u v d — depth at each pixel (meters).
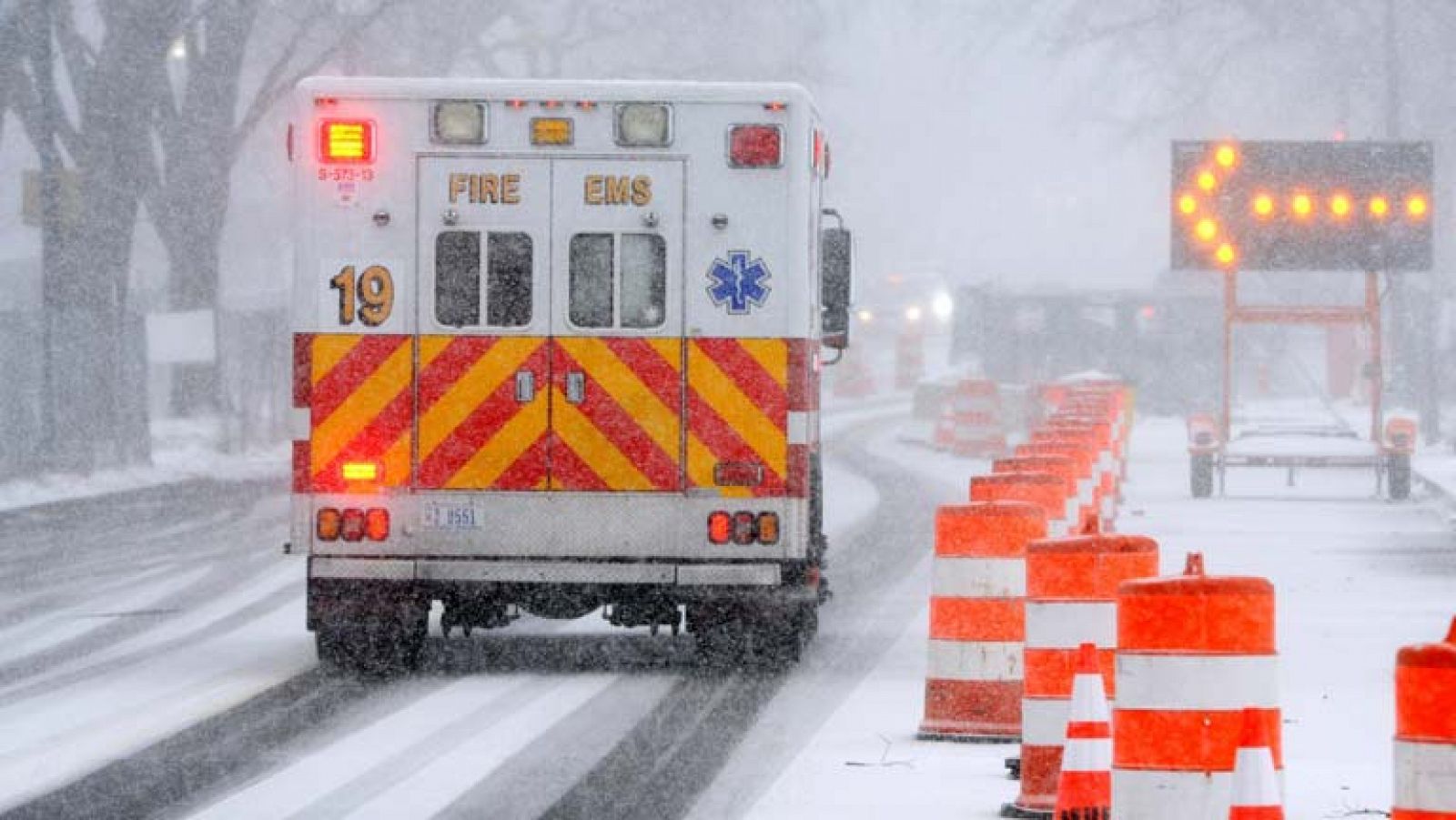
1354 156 64.25
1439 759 13.59
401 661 29.70
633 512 28.98
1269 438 65.81
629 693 27.77
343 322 29.08
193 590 41.88
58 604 39.62
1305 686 27.47
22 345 78.44
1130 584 16.11
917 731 23.95
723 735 24.12
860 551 48.78
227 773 21.88
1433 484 64.44
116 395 81.38
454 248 29.14
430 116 29.08
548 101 29.06
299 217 29.12
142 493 72.19
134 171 84.81
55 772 21.97
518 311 29.08
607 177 29.05
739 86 28.97
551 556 29.02
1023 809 19.08
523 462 29.02
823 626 35.19
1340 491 68.50
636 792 20.67
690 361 29.00
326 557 29.03
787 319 28.94
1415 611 36.19
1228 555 46.66
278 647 32.78
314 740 23.97
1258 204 64.38
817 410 31.52
